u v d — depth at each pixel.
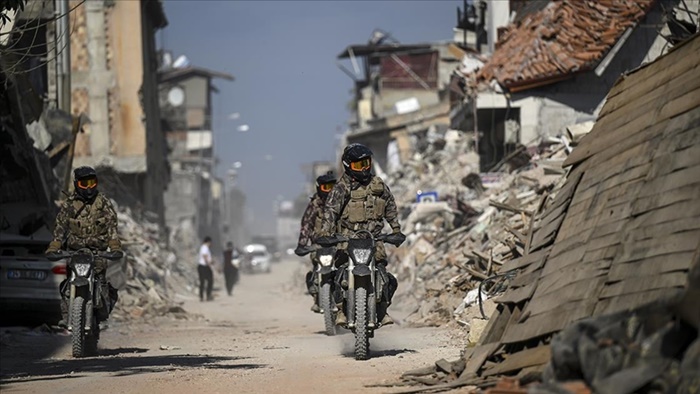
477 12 97.50
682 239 17.92
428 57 162.38
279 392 22.45
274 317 62.88
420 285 54.09
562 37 68.56
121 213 96.75
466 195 67.69
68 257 33.62
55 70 76.12
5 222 57.44
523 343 21.31
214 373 27.02
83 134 104.06
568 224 23.38
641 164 21.27
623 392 14.49
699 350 14.12
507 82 67.56
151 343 39.97
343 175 30.30
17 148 58.12
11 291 43.69
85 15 104.00
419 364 27.12
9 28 55.88
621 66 66.75
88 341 34.66
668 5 65.88
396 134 139.88
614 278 19.20
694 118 20.20
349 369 26.78
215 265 155.50
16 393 24.12
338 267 30.91
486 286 39.12
